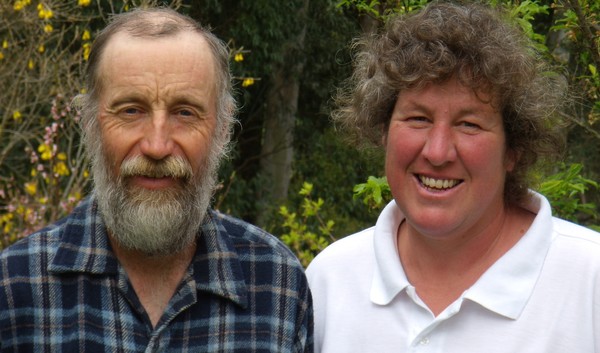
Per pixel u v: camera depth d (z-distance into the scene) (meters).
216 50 2.62
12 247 2.60
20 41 8.22
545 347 2.47
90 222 2.64
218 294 2.65
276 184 12.84
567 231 2.63
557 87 2.73
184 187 2.55
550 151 2.67
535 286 2.54
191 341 2.61
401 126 2.55
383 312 2.69
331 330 2.75
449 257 2.65
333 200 12.34
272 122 12.79
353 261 2.82
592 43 3.65
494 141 2.52
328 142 12.62
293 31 11.68
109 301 2.57
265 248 2.77
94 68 2.56
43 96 8.30
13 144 8.37
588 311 2.47
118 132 2.51
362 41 2.91
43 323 2.54
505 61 2.44
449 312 2.55
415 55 2.47
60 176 7.41
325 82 12.71
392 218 2.81
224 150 2.74
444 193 2.53
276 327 2.68
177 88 2.49
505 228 2.70
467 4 2.63
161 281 2.65
